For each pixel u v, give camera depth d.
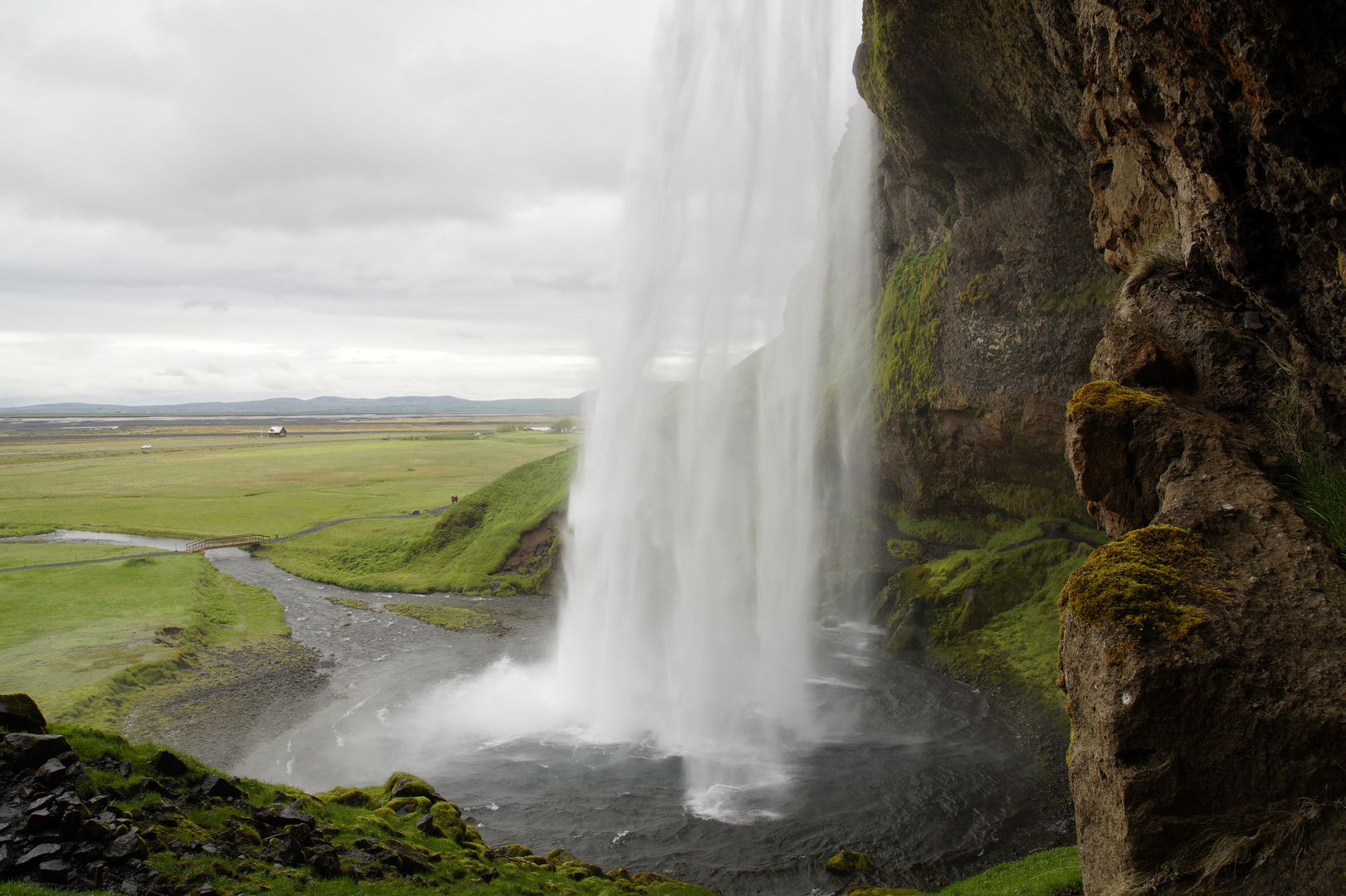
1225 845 9.98
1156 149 15.73
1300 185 11.91
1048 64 27.52
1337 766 9.72
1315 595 10.88
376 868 15.58
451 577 64.19
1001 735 32.28
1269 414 14.27
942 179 44.91
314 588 62.72
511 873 18.09
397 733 33.81
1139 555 12.00
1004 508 47.69
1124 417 14.34
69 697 34.72
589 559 45.97
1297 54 10.23
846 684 38.53
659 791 28.22
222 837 14.57
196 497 103.19
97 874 11.89
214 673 41.00
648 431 47.34
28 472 132.50
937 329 47.59
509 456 156.00
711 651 42.56
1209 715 10.39
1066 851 21.77
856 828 25.45
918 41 31.98
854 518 57.28
